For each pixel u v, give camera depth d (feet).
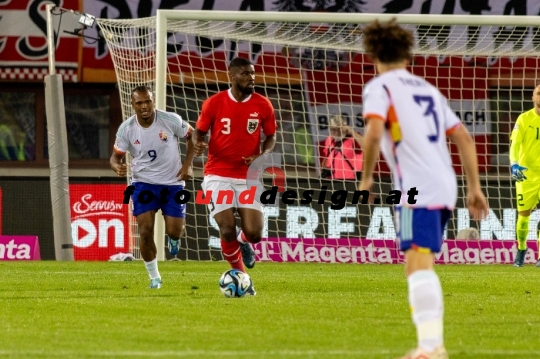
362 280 120.78
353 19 159.84
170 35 194.90
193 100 200.23
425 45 185.06
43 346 55.42
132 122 103.86
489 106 195.42
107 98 205.26
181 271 137.69
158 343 56.75
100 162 205.36
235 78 92.22
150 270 104.78
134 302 85.15
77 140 205.57
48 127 170.40
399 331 63.10
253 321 69.15
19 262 163.53
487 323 68.85
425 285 48.19
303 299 89.04
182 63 196.85
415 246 49.06
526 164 152.05
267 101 93.81
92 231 180.86
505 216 185.98
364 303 85.30
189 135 104.37
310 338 59.16
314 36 183.62
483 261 174.19
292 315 73.72
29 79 199.52
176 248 108.47
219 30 177.06
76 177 202.80
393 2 196.24
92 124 205.26
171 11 161.38
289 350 53.57
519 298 92.17
